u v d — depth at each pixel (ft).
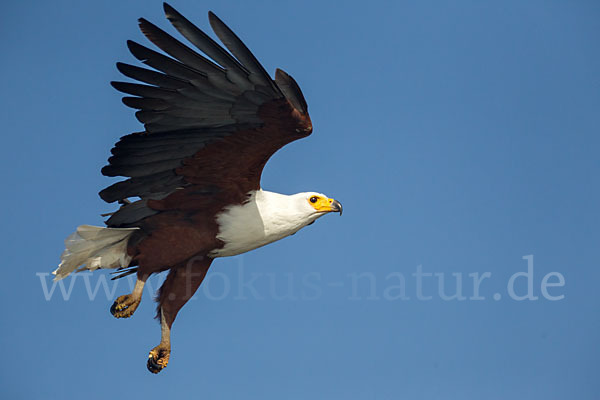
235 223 43.73
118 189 42.16
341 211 46.50
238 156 41.47
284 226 45.24
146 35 36.35
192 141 40.55
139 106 38.70
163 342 43.96
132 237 43.45
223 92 37.99
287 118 39.01
